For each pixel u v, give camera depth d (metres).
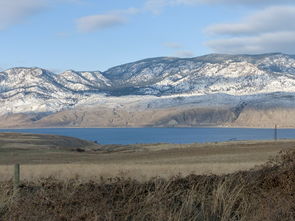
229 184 11.23
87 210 9.07
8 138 109.12
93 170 27.14
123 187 11.00
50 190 10.87
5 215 9.07
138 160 54.31
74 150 84.88
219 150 69.69
